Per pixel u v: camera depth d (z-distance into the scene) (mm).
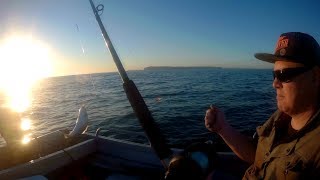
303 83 533
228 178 1104
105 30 880
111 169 1334
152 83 21297
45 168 1263
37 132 5438
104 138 1533
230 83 19484
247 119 5715
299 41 523
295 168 527
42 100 13164
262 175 616
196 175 429
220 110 736
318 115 525
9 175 1154
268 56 555
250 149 724
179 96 10859
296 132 553
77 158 1387
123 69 808
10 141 1329
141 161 1357
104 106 9023
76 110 8672
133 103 773
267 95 10602
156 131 757
